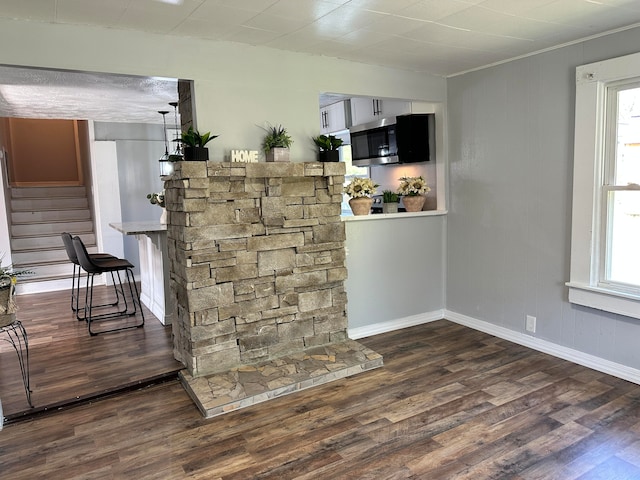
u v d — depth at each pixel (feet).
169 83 12.71
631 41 9.26
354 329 12.93
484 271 13.02
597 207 10.10
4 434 8.34
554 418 8.46
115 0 7.48
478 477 6.88
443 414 8.70
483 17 8.66
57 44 8.47
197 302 9.82
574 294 10.56
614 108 9.77
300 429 8.30
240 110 10.37
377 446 7.72
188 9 8.00
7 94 14.05
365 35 9.71
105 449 7.82
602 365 10.32
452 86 13.41
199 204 9.62
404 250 13.60
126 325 14.40
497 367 10.75
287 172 10.50
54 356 11.81
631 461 7.18
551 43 10.43
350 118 16.89
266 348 10.80
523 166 11.60
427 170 14.57
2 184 19.47
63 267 21.09
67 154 27.73
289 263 10.88
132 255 21.81
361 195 12.71
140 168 21.77
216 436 8.14
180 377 10.22
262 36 9.71
